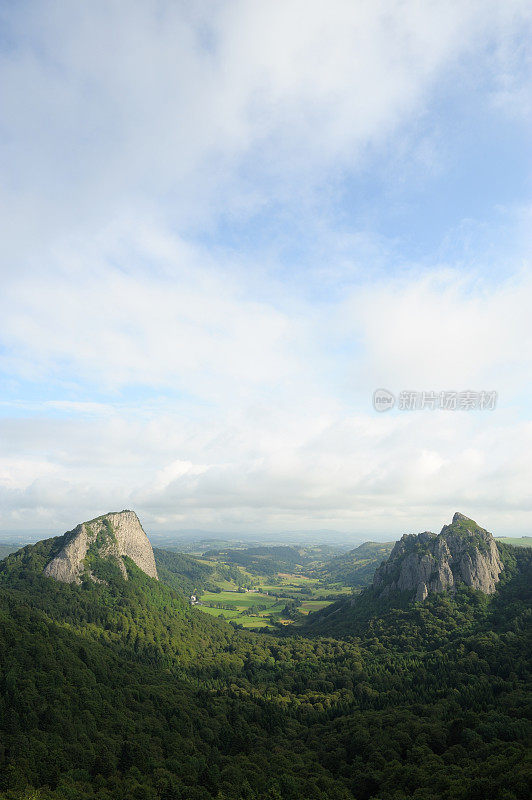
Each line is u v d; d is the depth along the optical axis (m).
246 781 137.75
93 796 119.38
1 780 117.69
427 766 137.12
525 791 111.12
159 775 135.88
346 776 146.38
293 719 192.88
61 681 164.88
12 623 196.25
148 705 176.00
